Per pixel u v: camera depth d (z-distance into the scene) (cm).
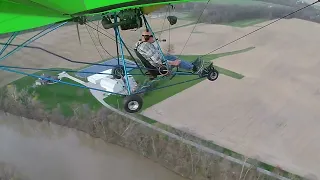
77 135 3666
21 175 3241
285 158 3061
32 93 4166
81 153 3469
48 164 3381
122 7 1009
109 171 3222
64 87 4231
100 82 4016
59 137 3691
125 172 3184
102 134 3534
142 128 3450
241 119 3578
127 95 1384
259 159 3039
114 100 3838
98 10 995
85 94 4050
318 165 2978
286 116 3600
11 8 1009
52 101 4012
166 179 3059
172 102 3838
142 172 3156
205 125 3497
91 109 3769
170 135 3347
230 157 3064
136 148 3353
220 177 2916
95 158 3391
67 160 3403
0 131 3859
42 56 5169
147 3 1033
